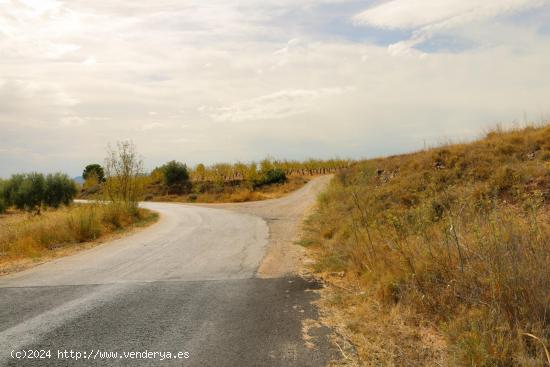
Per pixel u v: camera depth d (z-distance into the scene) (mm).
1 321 4754
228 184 52000
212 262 8328
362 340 3902
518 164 10234
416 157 15414
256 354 3686
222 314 4879
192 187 52094
